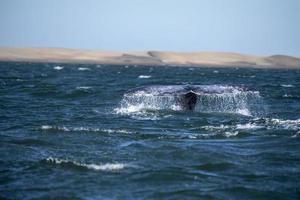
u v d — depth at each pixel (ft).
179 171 177.17
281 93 556.10
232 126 266.77
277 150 209.56
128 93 263.90
